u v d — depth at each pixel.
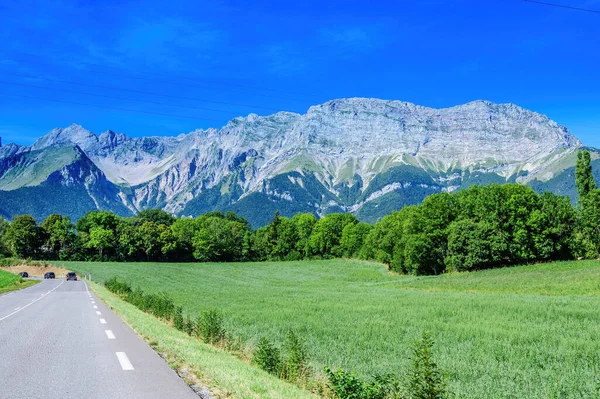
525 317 25.12
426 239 80.88
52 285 57.12
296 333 19.69
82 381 8.23
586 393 10.28
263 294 49.03
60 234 125.38
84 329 16.14
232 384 7.92
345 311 29.62
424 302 35.53
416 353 8.38
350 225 139.75
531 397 10.00
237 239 145.12
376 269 100.50
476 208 81.62
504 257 75.31
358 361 13.78
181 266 116.50
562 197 82.31
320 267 112.25
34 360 10.27
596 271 52.94
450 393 9.62
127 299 34.91
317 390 9.66
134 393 7.42
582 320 23.14
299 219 155.62
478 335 18.89
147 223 134.50
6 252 119.69
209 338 15.71
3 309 24.81
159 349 11.76
